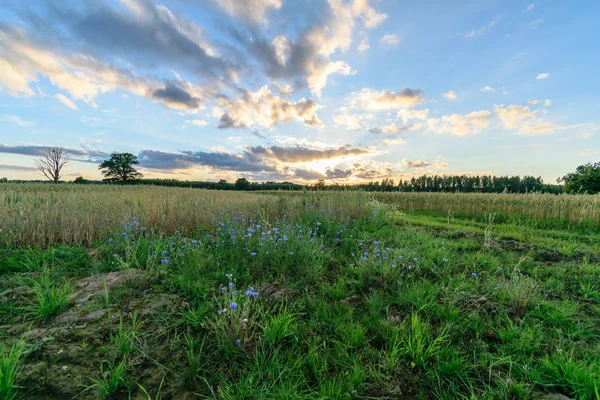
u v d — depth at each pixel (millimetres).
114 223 5703
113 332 2418
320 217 7406
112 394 1794
